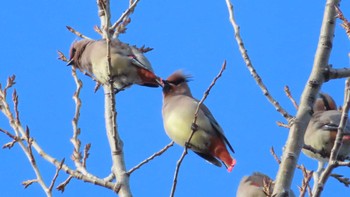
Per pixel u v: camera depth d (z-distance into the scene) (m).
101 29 13.19
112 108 10.83
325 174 8.27
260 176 12.20
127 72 13.29
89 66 13.75
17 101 10.73
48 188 9.83
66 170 10.47
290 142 8.77
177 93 12.71
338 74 9.12
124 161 10.73
